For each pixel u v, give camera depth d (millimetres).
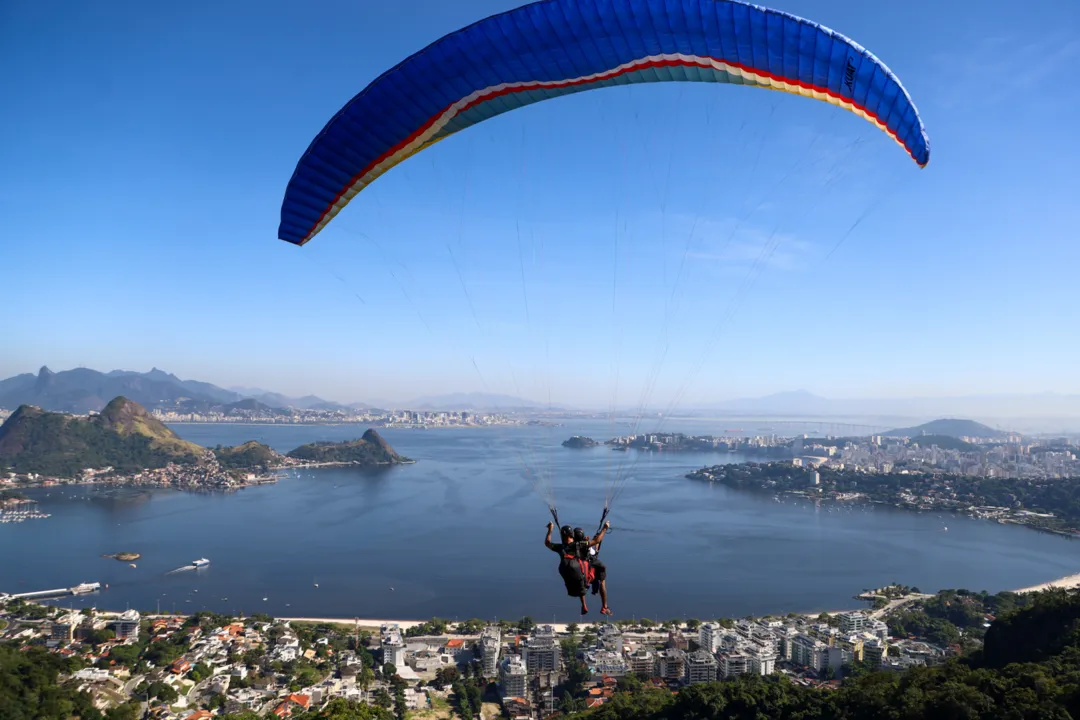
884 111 11633
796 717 42156
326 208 14367
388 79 12773
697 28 11727
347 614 92750
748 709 44344
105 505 184250
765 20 11305
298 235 14656
